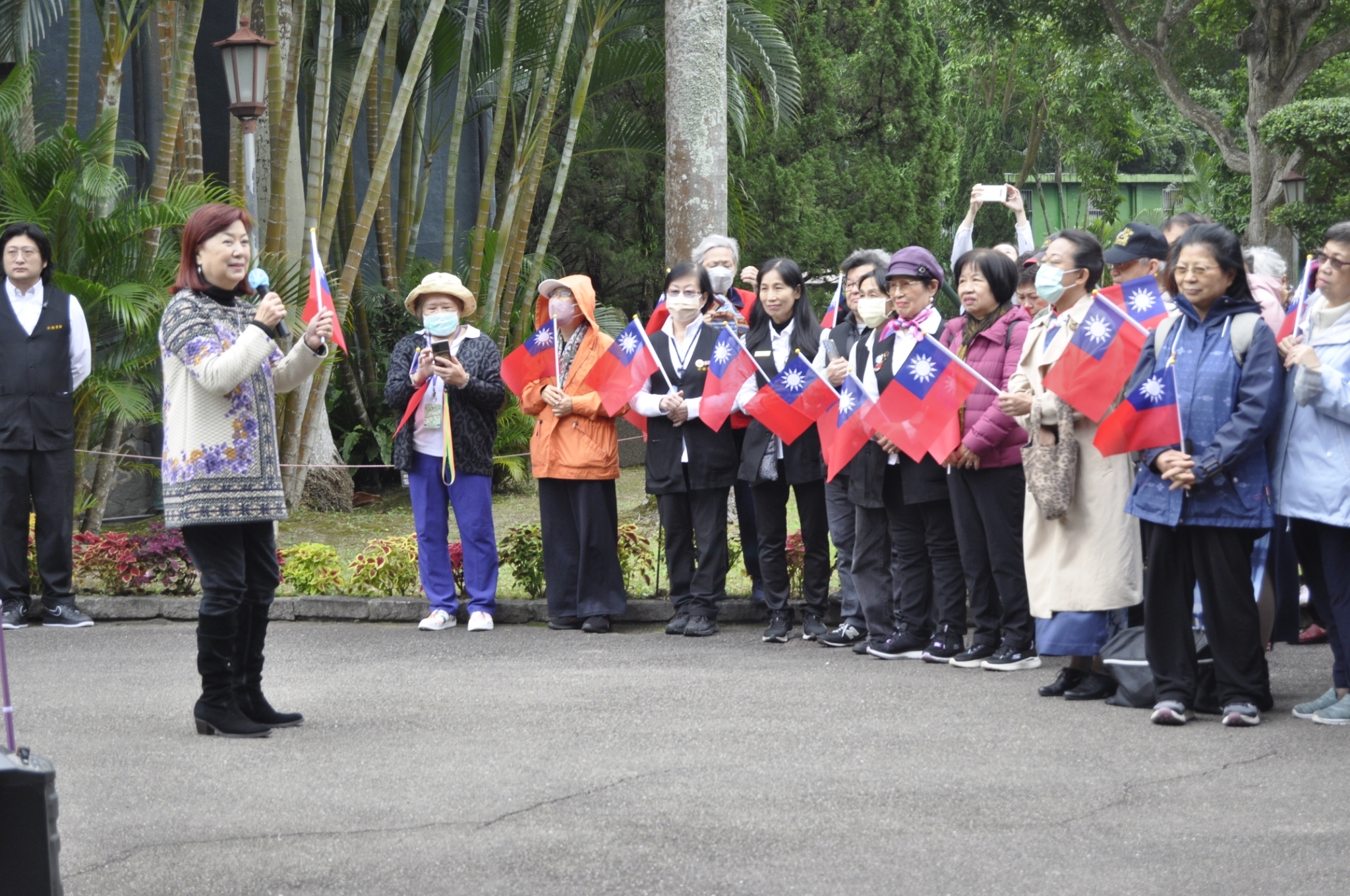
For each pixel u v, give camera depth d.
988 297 6.62
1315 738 5.19
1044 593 5.93
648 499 12.27
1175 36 23.84
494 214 19.41
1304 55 20.31
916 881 3.72
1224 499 5.36
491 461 8.13
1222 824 4.17
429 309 7.87
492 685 6.35
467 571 8.08
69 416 8.10
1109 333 5.67
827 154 20.03
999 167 36.25
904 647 7.02
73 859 3.96
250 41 9.93
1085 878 3.74
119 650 7.29
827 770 4.79
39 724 5.57
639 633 7.87
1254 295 6.78
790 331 7.61
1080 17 23.12
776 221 19.14
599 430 7.90
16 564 8.04
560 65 15.11
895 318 7.19
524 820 4.26
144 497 13.25
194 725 5.55
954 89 36.75
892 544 7.28
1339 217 18.81
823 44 19.98
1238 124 24.14
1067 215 47.66
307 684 6.40
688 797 4.49
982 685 6.26
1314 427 5.39
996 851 3.95
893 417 6.62
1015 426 6.43
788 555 8.34
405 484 15.84
